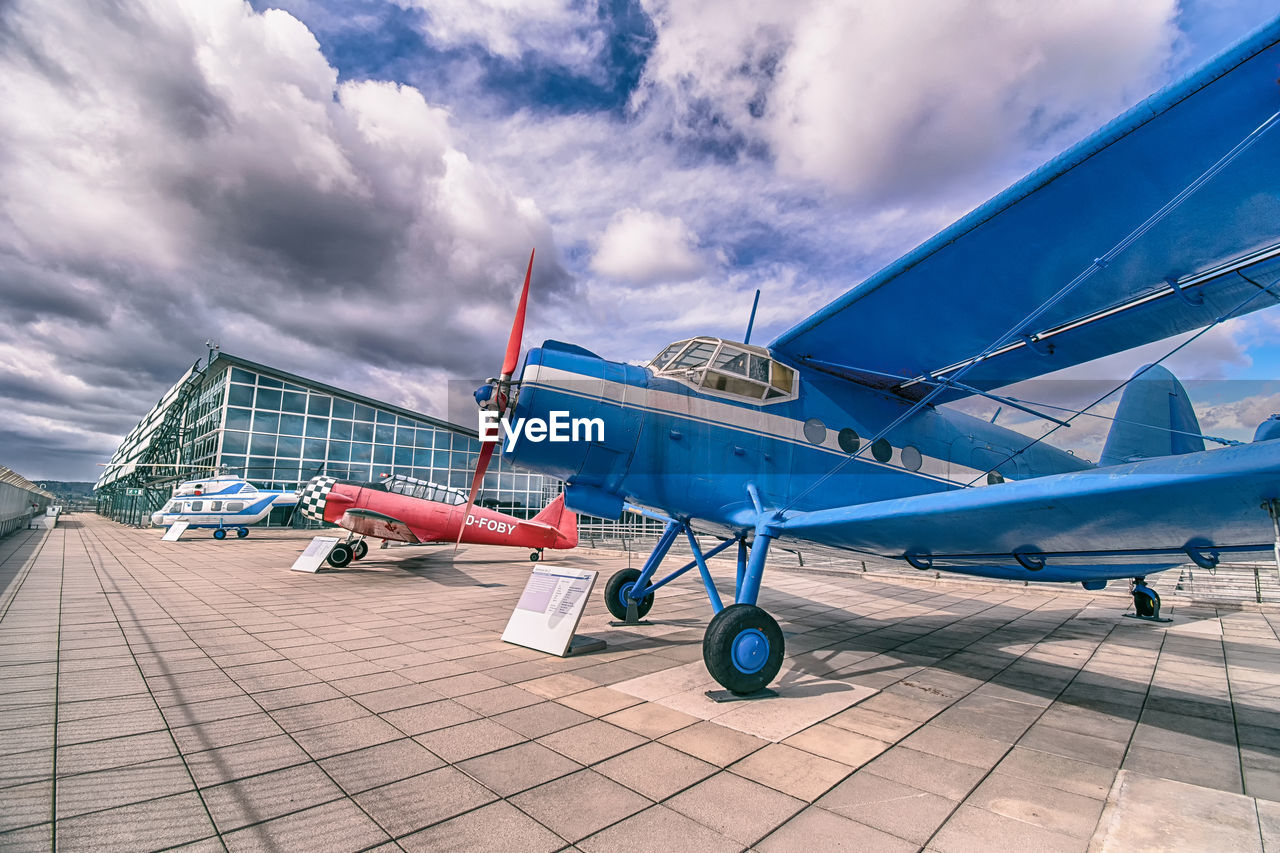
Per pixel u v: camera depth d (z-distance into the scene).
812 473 5.29
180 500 21.16
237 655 4.82
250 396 25.45
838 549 5.30
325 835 2.10
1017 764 2.93
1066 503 3.20
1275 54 2.51
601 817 2.28
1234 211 3.39
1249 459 2.57
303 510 14.77
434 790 2.49
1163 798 2.42
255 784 2.51
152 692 3.79
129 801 2.33
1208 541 3.75
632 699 3.88
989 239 3.83
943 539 4.28
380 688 3.98
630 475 4.93
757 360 5.38
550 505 15.95
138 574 10.45
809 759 2.94
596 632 6.20
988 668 5.00
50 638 5.37
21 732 3.06
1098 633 6.68
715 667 3.89
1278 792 2.67
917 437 5.85
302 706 3.57
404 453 29.17
